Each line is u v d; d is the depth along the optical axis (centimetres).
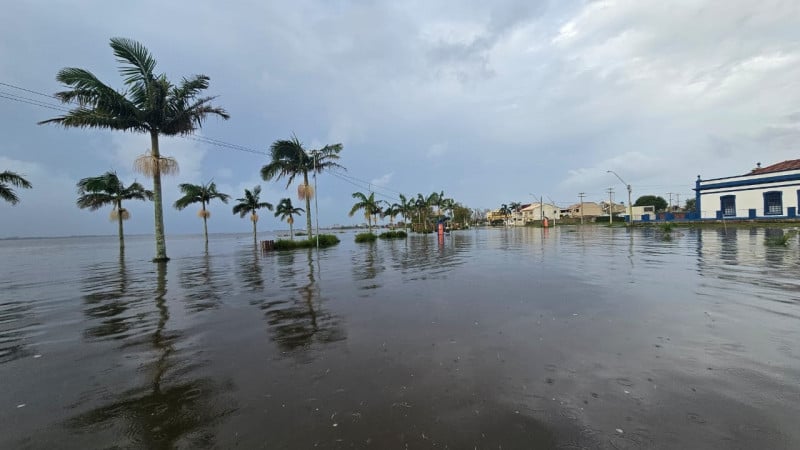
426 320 646
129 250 3675
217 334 609
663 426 297
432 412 331
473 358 458
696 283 895
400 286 1006
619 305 699
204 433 313
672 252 1638
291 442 294
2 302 941
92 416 349
